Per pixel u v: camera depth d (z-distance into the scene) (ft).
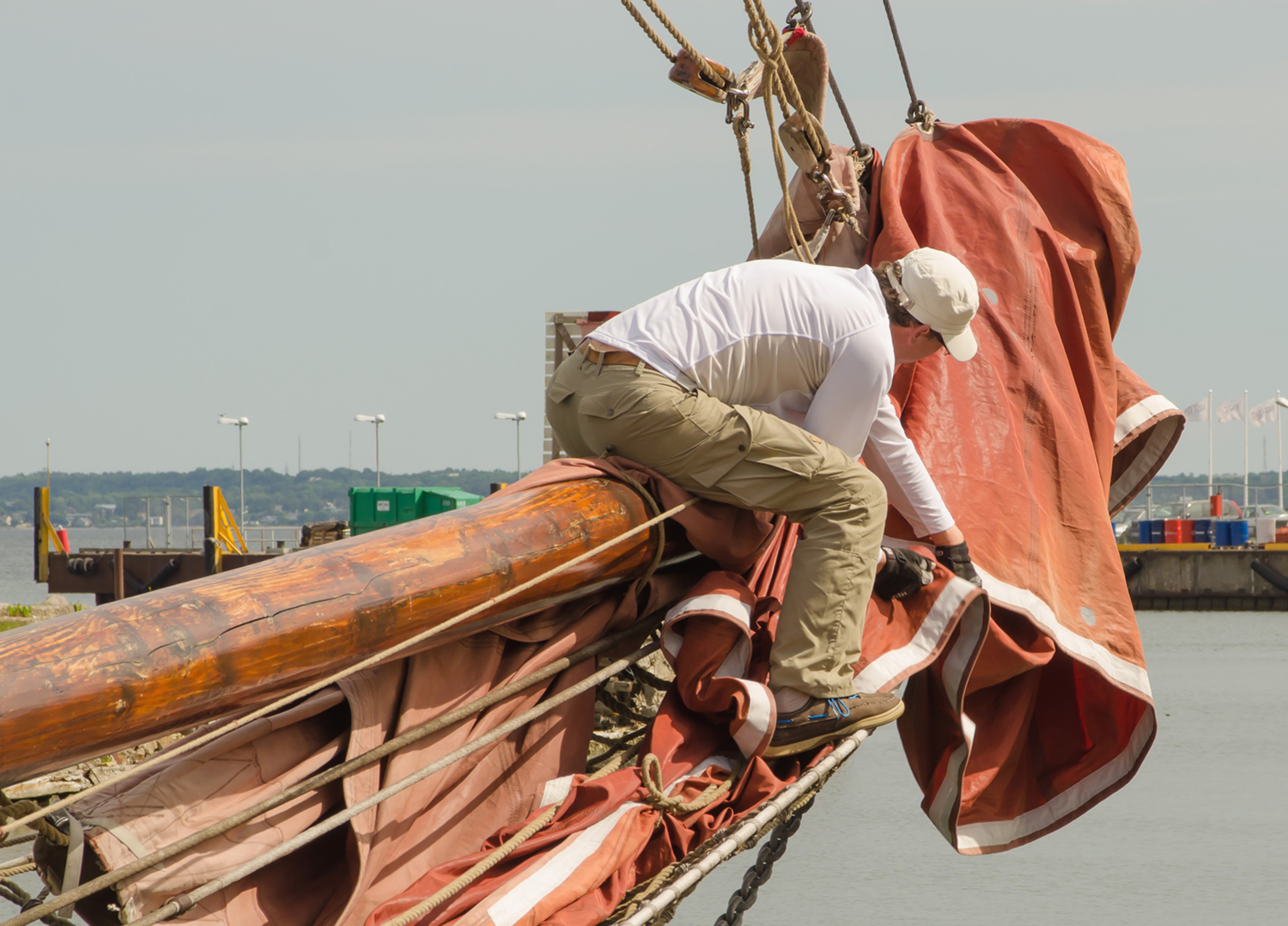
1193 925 181.78
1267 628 622.54
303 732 38.17
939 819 56.13
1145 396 81.82
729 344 45.85
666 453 45.42
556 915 36.19
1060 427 68.74
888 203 73.05
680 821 41.39
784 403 47.73
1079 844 234.38
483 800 41.29
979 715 65.16
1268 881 205.57
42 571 463.01
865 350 46.06
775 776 46.39
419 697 39.83
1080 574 66.08
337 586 35.55
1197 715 373.61
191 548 487.20
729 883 204.13
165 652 31.19
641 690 58.29
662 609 49.55
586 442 47.39
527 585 40.16
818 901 193.67
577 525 42.80
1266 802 263.90
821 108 77.46
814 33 76.18
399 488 382.83
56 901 30.22
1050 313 73.15
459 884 35.58
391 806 38.04
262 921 35.27
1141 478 85.76
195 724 33.04
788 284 46.78
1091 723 67.46
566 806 40.60
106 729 30.04
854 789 274.77
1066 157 81.05
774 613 50.08
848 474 45.73
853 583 45.55
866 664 49.75
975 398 67.62
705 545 47.01
